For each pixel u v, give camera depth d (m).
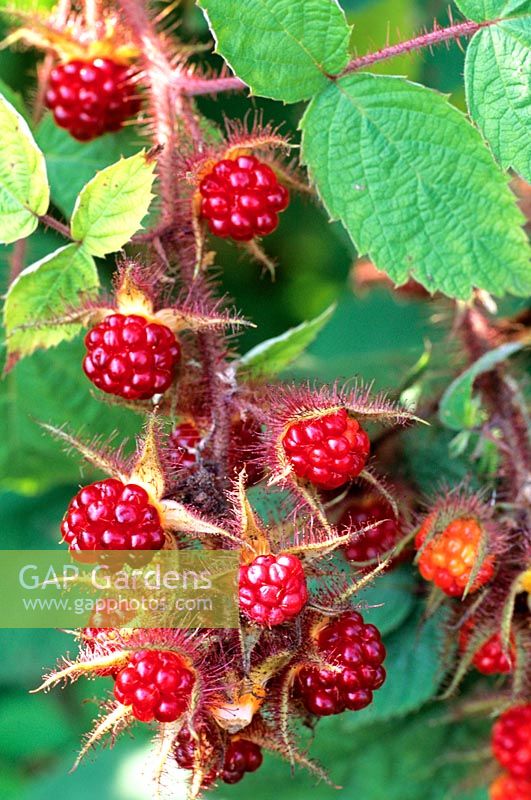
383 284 0.45
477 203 0.38
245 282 0.46
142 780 0.48
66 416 0.42
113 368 0.36
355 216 0.38
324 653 0.35
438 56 0.43
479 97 0.37
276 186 0.37
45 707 0.50
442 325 0.42
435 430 0.40
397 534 0.38
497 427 0.40
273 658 0.35
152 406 0.37
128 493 0.35
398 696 0.41
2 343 0.41
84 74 0.40
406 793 0.44
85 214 0.37
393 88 0.37
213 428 0.36
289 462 0.36
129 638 0.35
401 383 0.40
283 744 0.36
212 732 0.35
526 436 0.39
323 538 0.35
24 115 0.40
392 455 0.40
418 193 0.38
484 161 0.38
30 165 0.37
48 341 0.38
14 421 0.42
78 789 0.48
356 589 0.35
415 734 0.44
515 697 0.38
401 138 0.37
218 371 0.37
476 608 0.38
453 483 0.40
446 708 0.44
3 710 0.50
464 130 0.37
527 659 0.38
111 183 0.37
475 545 0.38
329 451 0.36
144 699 0.34
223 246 0.46
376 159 0.38
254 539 0.35
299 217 0.46
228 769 0.36
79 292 0.37
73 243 0.37
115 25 0.40
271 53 0.37
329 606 0.35
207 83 0.38
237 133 0.38
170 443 0.36
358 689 0.36
